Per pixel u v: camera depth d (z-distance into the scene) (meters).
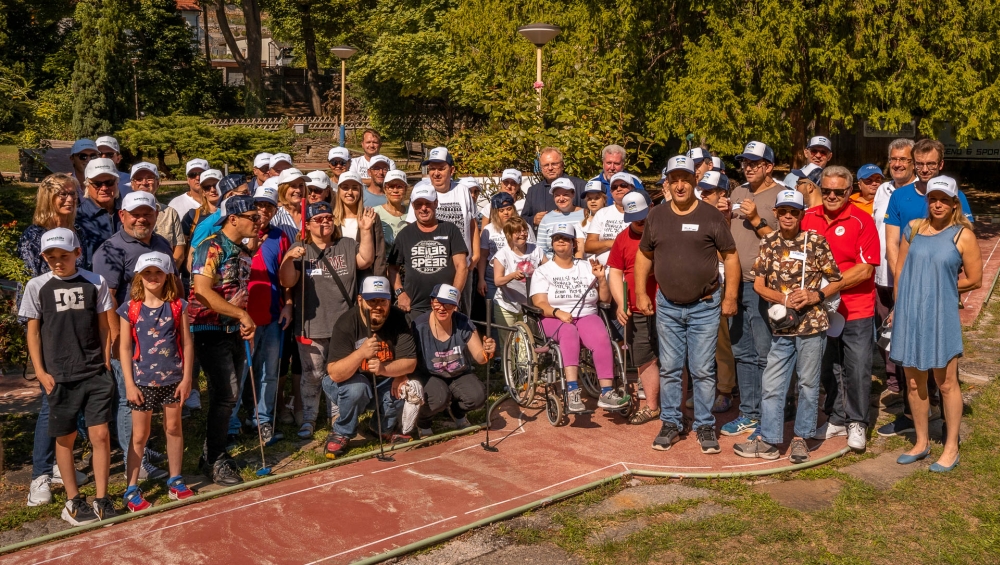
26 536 5.12
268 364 6.56
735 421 6.79
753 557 4.78
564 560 4.77
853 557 4.76
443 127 40.22
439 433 6.84
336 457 6.31
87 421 5.25
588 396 7.70
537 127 10.70
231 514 5.30
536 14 18.97
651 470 5.92
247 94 47.62
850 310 6.21
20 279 5.82
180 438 5.59
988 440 6.43
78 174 7.38
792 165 18.17
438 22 35.75
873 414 7.20
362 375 6.21
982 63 15.55
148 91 47.72
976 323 10.16
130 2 45.03
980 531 5.07
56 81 41.50
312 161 38.59
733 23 15.96
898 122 15.53
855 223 6.08
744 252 6.61
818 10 15.49
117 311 5.40
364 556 4.75
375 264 6.87
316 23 49.88
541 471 5.93
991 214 19.67
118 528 5.11
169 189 25.78
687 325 6.29
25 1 38.59
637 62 17.41
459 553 4.84
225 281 5.79
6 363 7.80
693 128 15.90
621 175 7.49
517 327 6.88
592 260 6.92
